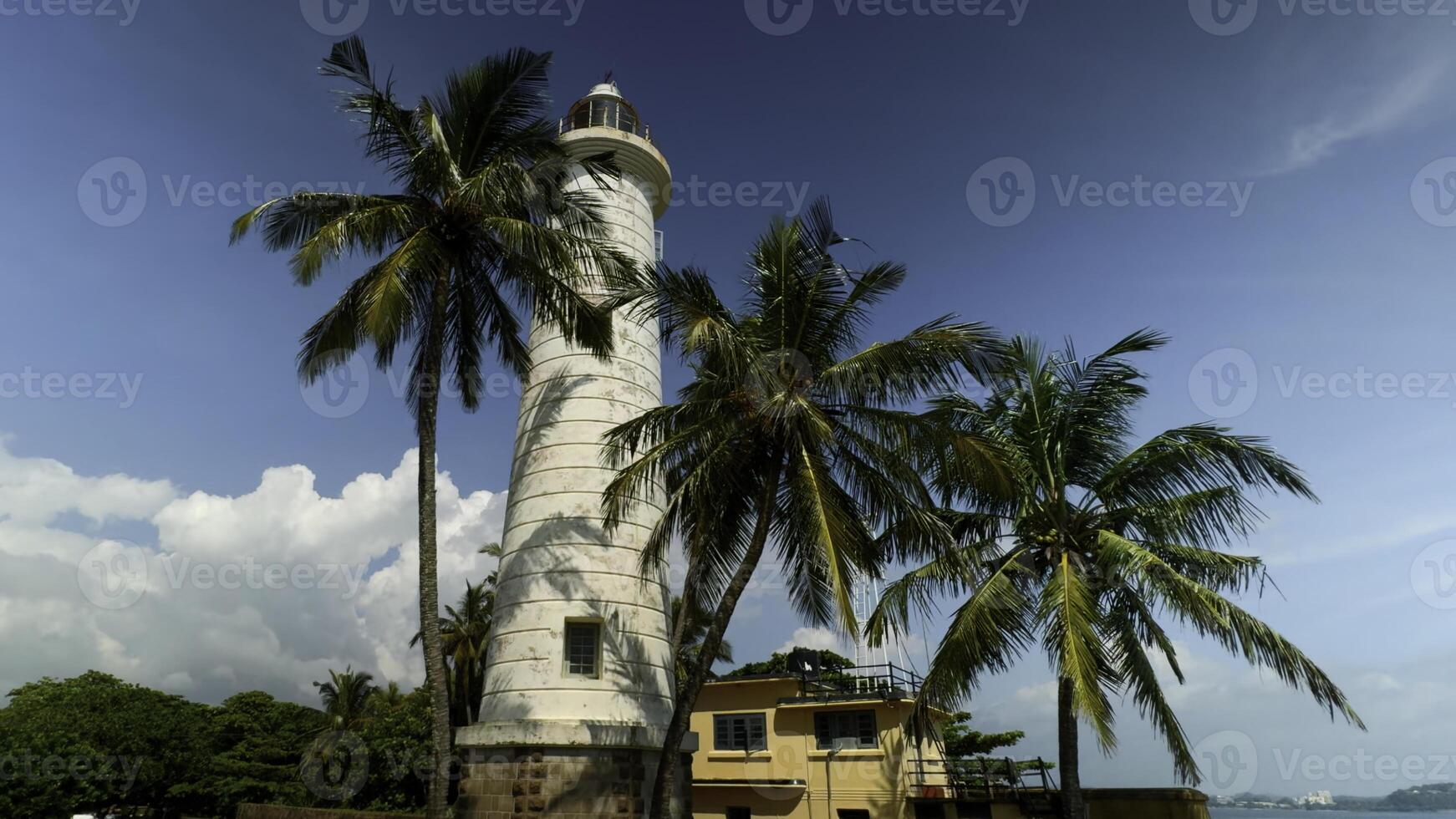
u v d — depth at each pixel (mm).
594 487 19797
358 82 16047
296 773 49594
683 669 31750
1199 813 18812
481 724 17703
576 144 23938
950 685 16750
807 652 31016
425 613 14844
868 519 15914
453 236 16828
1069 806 16906
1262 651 15562
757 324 16156
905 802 25500
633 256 23078
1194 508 17344
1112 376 18469
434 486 15625
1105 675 17047
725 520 16688
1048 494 18312
